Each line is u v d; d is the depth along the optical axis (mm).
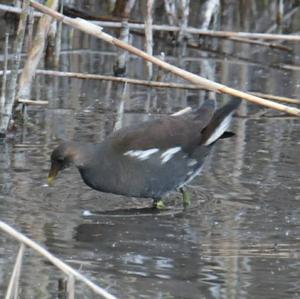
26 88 14953
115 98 17172
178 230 10602
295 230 10609
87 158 11461
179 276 9188
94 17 21297
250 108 16812
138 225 10781
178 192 12211
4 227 7371
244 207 11414
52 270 9258
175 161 11586
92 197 11781
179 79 18828
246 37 20500
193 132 11820
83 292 8711
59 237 10203
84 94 17375
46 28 14961
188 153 11719
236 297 8695
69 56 20328
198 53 21359
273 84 18344
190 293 8758
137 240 10234
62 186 12102
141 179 11422
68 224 10680
